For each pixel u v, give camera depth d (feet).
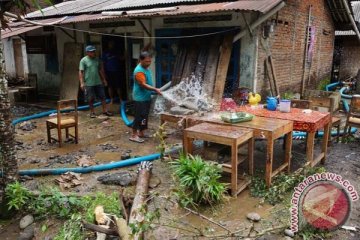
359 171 17.94
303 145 22.13
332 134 24.26
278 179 16.28
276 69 30.66
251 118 16.88
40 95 42.42
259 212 13.84
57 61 39.78
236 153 14.44
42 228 12.14
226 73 25.08
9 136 13.88
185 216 13.53
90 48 28.78
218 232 12.42
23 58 55.52
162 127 17.47
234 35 25.52
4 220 13.56
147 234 11.94
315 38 39.40
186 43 27.71
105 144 22.72
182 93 26.18
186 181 14.03
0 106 13.48
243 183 15.69
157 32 30.25
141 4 30.63
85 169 17.71
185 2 27.91
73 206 13.51
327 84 45.80
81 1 43.45
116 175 16.72
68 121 22.56
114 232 11.12
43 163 19.27
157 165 18.58
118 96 37.09
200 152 17.58
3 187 13.91
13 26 37.19
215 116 18.03
